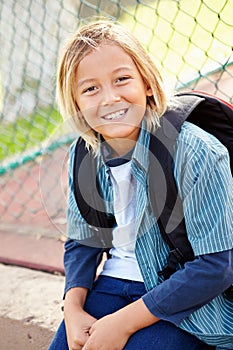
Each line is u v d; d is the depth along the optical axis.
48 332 2.22
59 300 2.37
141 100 1.74
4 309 2.35
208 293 1.64
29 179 3.61
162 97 1.75
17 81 4.40
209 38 3.26
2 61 4.42
